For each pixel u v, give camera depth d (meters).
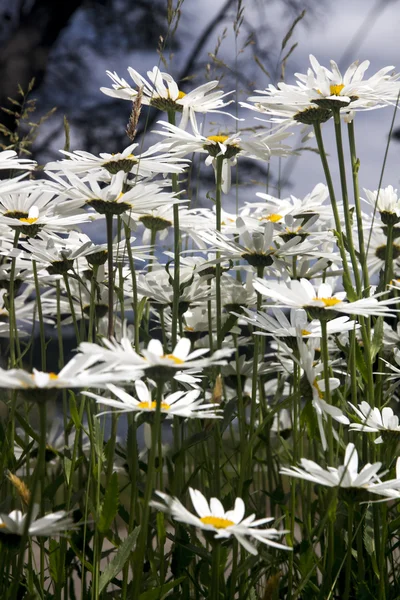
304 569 0.91
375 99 0.99
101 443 0.92
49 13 2.97
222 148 1.01
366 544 0.95
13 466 0.94
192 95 1.05
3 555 0.93
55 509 0.95
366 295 0.99
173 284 1.00
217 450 0.97
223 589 0.94
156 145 1.02
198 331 1.10
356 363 0.95
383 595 0.93
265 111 1.02
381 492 0.88
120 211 0.95
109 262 0.95
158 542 0.96
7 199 0.98
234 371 1.08
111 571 0.88
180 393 0.91
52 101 2.92
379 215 1.07
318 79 0.98
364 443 0.98
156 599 0.88
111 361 0.83
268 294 0.90
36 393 0.82
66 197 0.96
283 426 1.12
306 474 0.87
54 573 0.94
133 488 0.92
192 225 1.06
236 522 0.85
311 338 0.96
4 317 1.10
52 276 1.04
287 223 1.04
